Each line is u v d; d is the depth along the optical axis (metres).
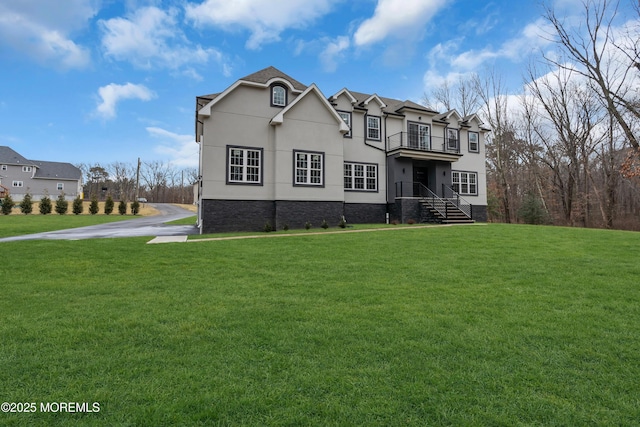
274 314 4.21
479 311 4.35
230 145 15.50
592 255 8.34
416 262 7.61
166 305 4.58
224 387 2.52
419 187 22.00
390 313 4.27
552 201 32.28
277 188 16.06
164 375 2.70
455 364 2.92
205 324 3.85
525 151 32.25
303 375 2.71
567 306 4.57
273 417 2.19
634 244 9.97
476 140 24.50
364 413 2.23
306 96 16.95
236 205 15.47
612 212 26.83
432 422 2.15
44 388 2.50
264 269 6.94
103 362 2.91
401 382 2.62
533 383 2.62
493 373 2.77
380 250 9.21
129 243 10.36
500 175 32.72
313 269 6.94
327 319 4.04
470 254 8.56
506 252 8.82
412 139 21.67
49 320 3.96
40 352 3.10
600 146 27.39
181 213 43.72
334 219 17.19
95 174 77.88
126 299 4.86
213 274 6.49
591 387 2.57
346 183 19.62
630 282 5.82
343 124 17.59
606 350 3.22
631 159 12.80
